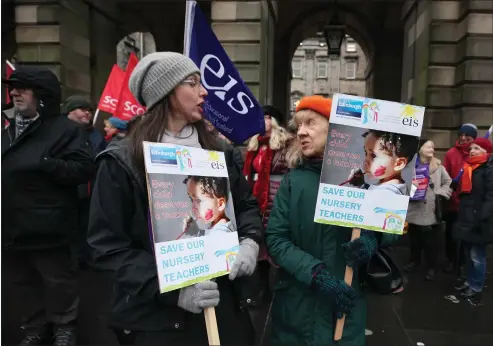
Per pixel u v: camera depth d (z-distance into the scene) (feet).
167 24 33.55
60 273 9.14
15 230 8.49
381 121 5.79
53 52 20.29
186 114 5.32
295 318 6.07
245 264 5.28
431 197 15.08
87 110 14.99
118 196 4.97
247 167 13.17
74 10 21.66
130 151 5.06
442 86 20.10
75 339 9.41
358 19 31.01
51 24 20.22
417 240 16.44
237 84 8.23
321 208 5.72
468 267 13.79
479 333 11.20
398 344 10.63
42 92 8.64
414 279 15.58
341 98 5.75
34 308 9.34
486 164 13.10
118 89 15.62
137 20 32.63
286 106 35.09
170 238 4.71
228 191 5.36
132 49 51.78
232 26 19.97
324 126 6.02
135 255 4.92
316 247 6.00
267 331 11.05
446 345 10.59
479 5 18.49
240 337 5.74
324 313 5.96
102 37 25.40
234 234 5.30
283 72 34.55
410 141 5.82
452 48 19.93
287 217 6.15
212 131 6.49
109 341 10.25
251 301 5.75
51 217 8.68
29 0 20.13
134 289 4.76
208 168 5.23
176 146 4.98
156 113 5.21
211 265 5.01
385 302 13.41
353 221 5.74
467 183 13.24
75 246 13.23
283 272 6.32
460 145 15.81
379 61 30.68
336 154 5.75
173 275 4.67
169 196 4.80
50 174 8.58
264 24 21.33
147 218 5.07
